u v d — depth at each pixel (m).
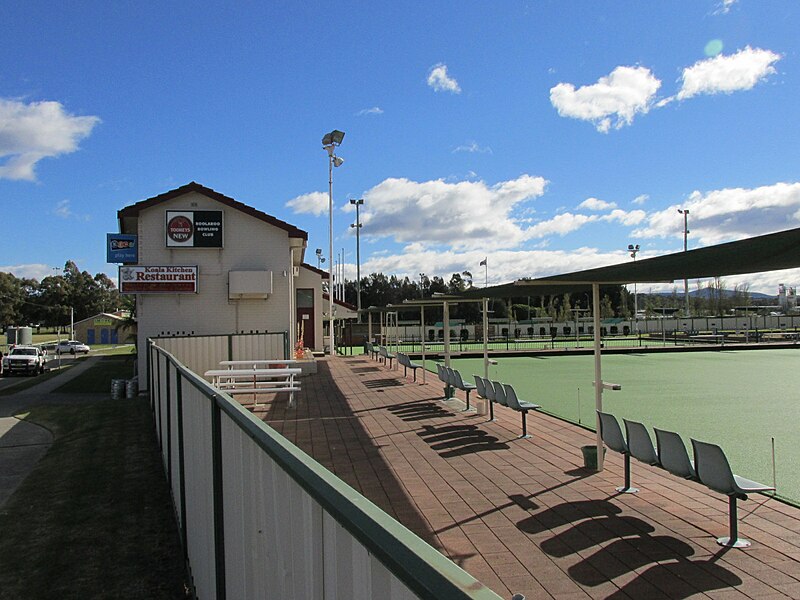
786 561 4.46
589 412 12.59
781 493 6.40
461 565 4.48
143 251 19.00
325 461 7.85
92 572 4.96
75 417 13.66
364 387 16.20
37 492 7.47
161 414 8.64
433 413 11.66
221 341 17.08
